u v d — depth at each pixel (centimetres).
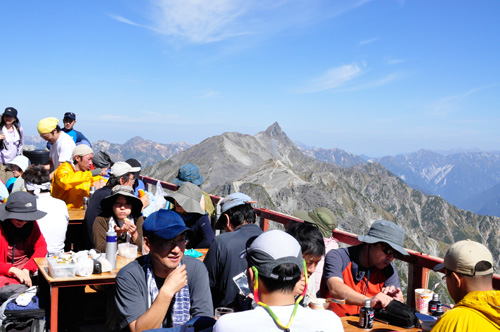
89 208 540
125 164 560
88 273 418
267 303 209
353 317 368
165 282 294
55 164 905
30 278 495
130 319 297
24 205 481
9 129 1079
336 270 425
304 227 361
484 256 252
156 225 295
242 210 438
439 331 226
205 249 564
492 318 214
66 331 492
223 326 200
